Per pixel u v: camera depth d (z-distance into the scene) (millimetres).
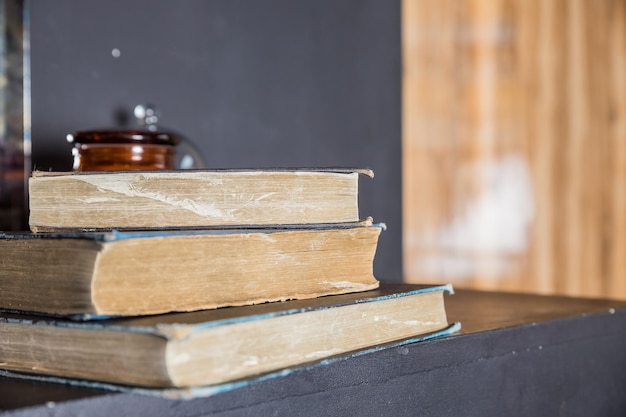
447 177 1573
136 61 1076
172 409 417
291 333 455
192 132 1143
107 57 1044
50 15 984
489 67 1633
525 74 1674
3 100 937
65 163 998
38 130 971
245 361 426
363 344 508
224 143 1189
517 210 1656
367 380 513
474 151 1611
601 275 1775
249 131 1228
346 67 1404
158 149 638
